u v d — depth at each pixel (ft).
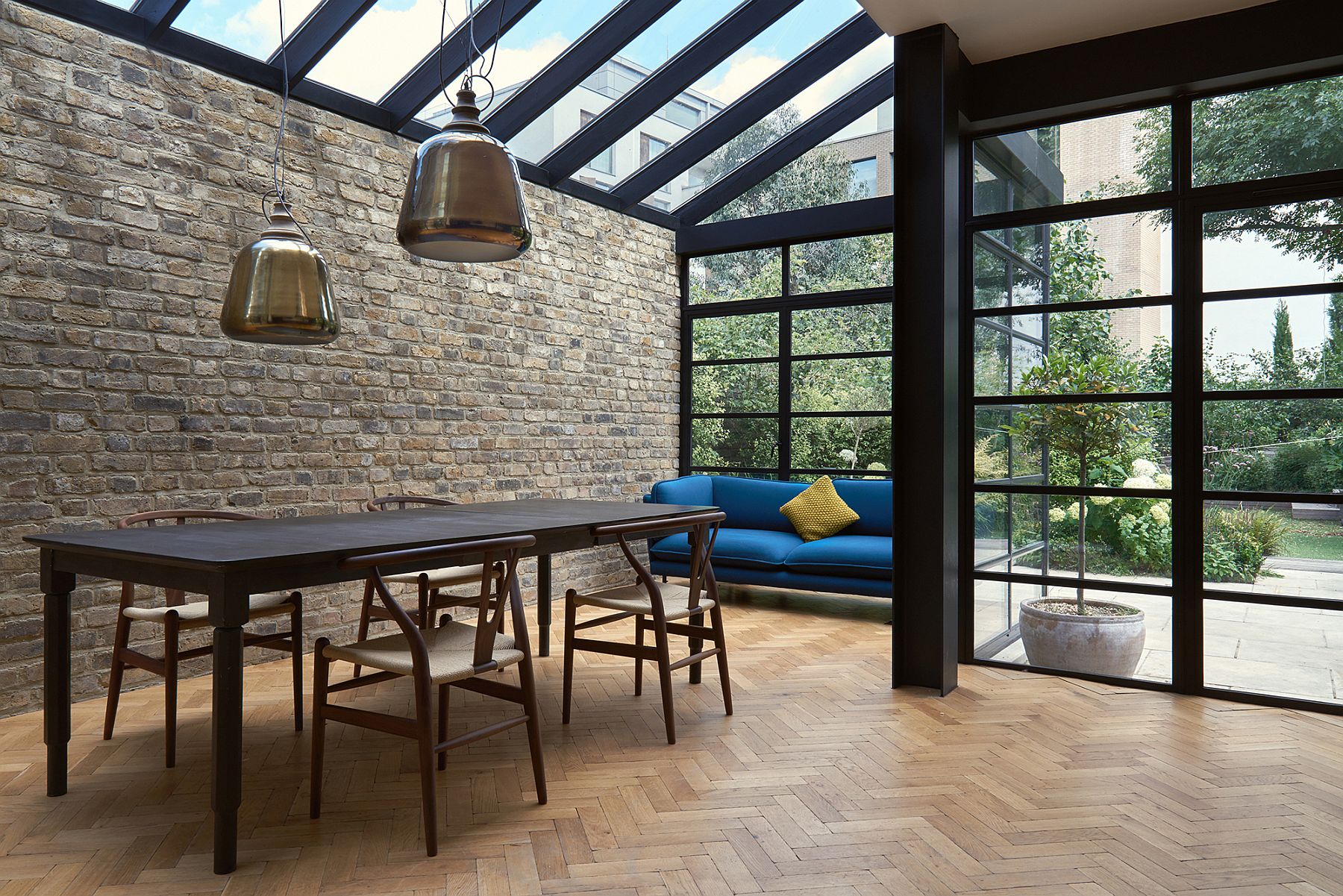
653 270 23.39
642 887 7.42
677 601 12.06
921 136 13.50
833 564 18.35
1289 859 7.92
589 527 11.21
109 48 12.88
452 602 13.32
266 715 12.21
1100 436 13.96
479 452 18.53
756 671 14.56
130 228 13.12
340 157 16.02
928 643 13.47
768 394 23.11
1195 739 11.14
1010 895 7.29
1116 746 10.89
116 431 12.97
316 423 15.56
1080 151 14.05
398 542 9.05
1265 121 12.66
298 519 12.03
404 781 9.81
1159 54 13.02
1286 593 12.51
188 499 13.80
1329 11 11.82
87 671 12.75
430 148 8.66
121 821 8.75
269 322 9.15
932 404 13.43
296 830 8.55
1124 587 13.76
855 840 8.29
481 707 12.66
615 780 9.84
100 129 12.77
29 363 12.06
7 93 11.82
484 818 8.82
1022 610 14.66
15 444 11.93
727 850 8.09
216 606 7.73
